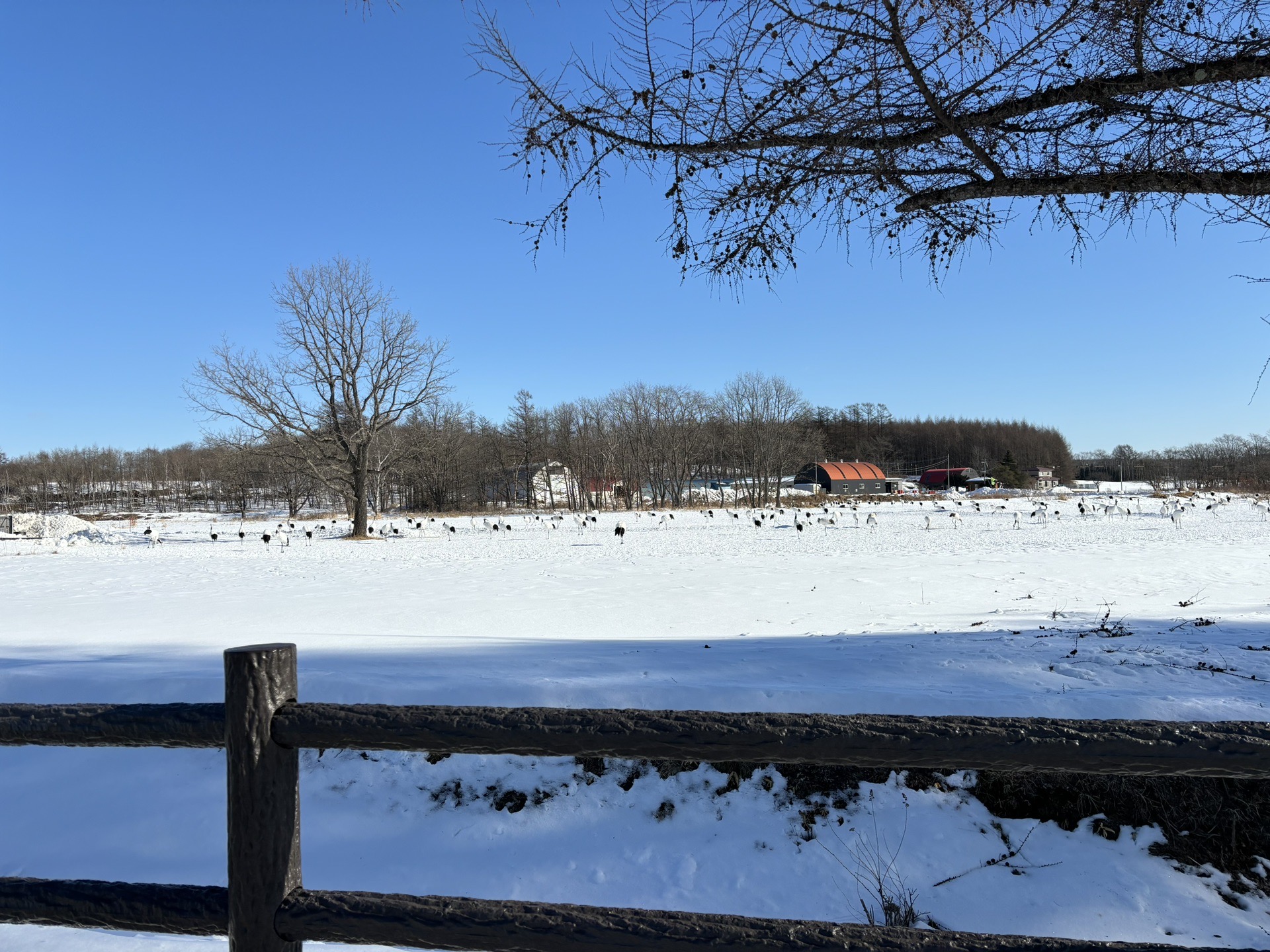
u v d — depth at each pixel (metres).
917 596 13.01
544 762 5.42
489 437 76.81
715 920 1.29
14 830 5.04
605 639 9.05
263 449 39.00
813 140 3.14
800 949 1.24
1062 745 1.21
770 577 16.42
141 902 1.41
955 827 4.97
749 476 76.62
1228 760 1.17
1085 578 15.01
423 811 5.18
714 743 1.28
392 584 16.55
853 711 5.26
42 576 19.72
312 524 48.00
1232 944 4.26
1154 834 4.87
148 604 13.75
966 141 3.07
